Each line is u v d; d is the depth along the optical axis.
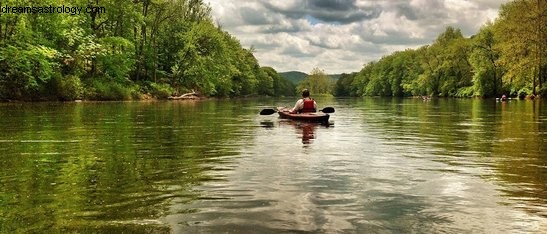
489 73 62.12
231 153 7.98
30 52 28.58
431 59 87.94
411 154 7.98
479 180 5.65
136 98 42.38
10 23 29.12
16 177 5.70
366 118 19.22
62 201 4.49
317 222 3.85
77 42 35.31
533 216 4.04
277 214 4.08
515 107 30.34
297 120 16.53
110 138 10.23
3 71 29.41
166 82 54.19
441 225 3.78
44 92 31.52
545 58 46.62
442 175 5.96
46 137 10.27
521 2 48.12
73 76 34.19
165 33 54.47
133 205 4.36
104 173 6.01
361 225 3.77
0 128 12.20
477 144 9.53
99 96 37.19
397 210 4.23
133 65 48.06
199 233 3.54
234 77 77.19
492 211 4.21
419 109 29.39
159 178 5.70
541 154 7.97
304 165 6.73
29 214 4.03
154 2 48.16
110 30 43.62
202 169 6.36
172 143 9.45
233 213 4.11
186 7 59.66
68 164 6.71
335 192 4.95
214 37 56.31
